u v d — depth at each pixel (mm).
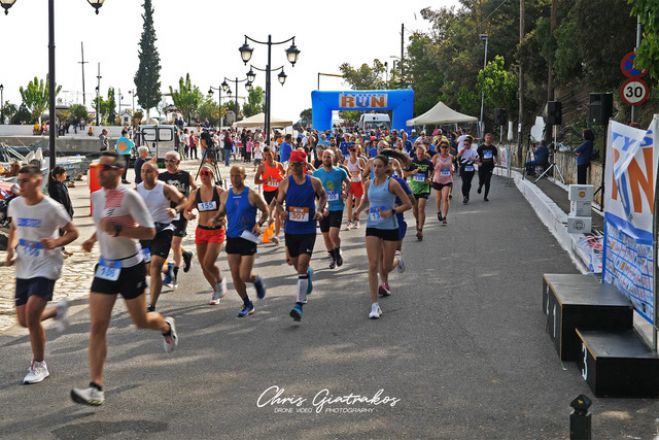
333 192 12078
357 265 12680
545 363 7250
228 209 9055
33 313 6688
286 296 10328
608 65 26344
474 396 6355
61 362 7387
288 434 5570
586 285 8156
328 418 5879
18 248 6781
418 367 7152
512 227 17172
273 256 13688
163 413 6000
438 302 9883
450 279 11383
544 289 9125
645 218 6852
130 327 8695
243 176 8922
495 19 57969
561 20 37062
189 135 50969
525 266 12445
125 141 25172
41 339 6797
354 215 9773
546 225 17469
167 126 40125
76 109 94000
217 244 9578
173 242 10766
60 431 5633
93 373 6027
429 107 71312
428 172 15117
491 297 10180
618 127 8070
